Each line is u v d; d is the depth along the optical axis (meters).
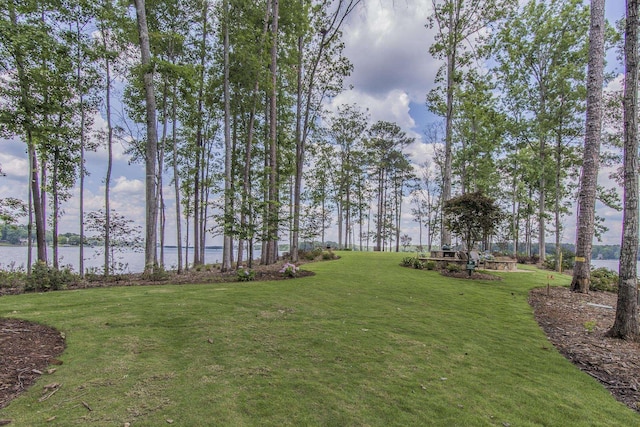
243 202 9.93
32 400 2.46
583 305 6.61
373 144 28.56
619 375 3.39
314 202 25.89
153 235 9.62
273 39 11.66
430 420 2.41
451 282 9.02
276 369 3.19
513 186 20.36
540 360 3.71
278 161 16.11
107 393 2.61
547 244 29.53
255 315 5.06
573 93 14.82
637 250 4.52
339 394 2.74
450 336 4.39
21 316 4.69
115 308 5.30
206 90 12.61
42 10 8.61
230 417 2.34
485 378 3.19
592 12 8.00
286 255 20.75
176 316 4.88
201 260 16.77
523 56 16.41
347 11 12.98
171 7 10.70
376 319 5.07
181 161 15.20
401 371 3.25
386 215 34.16
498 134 18.17
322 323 4.75
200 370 3.11
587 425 2.45
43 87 8.67
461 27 13.80
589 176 8.08
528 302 6.79
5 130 8.55
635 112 4.56
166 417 2.30
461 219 10.58
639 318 4.63
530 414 2.57
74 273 9.89
